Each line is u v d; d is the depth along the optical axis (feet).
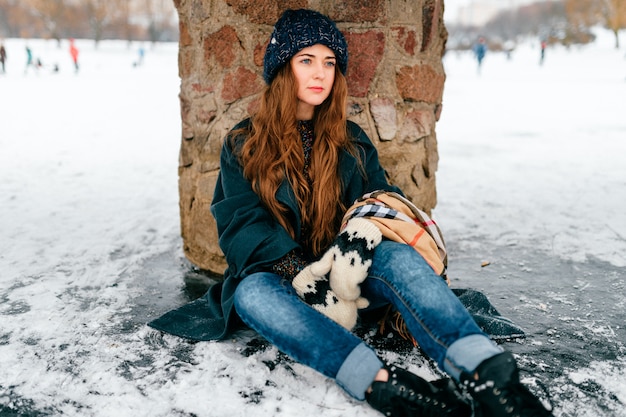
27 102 38.60
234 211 5.98
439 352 4.50
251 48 7.31
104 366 5.69
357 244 5.13
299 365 5.70
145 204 12.35
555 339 6.22
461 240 9.86
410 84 7.81
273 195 5.94
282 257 5.62
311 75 5.93
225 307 5.93
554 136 23.31
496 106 36.60
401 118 7.88
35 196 13.00
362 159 6.49
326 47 5.93
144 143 22.27
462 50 260.21
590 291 7.55
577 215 11.25
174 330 6.30
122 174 15.79
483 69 95.09
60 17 235.20
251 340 6.23
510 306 7.11
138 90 50.70
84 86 54.34
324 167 6.14
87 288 7.75
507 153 19.29
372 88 7.59
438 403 4.38
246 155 6.07
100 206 12.15
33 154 19.04
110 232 10.27
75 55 80.23
